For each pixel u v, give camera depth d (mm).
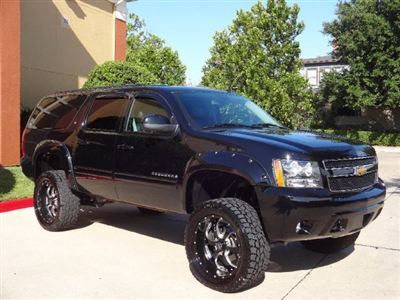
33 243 6414
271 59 24422
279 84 24094
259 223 4633
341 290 4828
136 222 7668
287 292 4762
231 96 6445
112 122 6324
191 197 5371
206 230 4898
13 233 6902
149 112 5914
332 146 4922
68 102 7223
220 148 5000
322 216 4562
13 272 5336
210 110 5801
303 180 4598
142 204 5938
